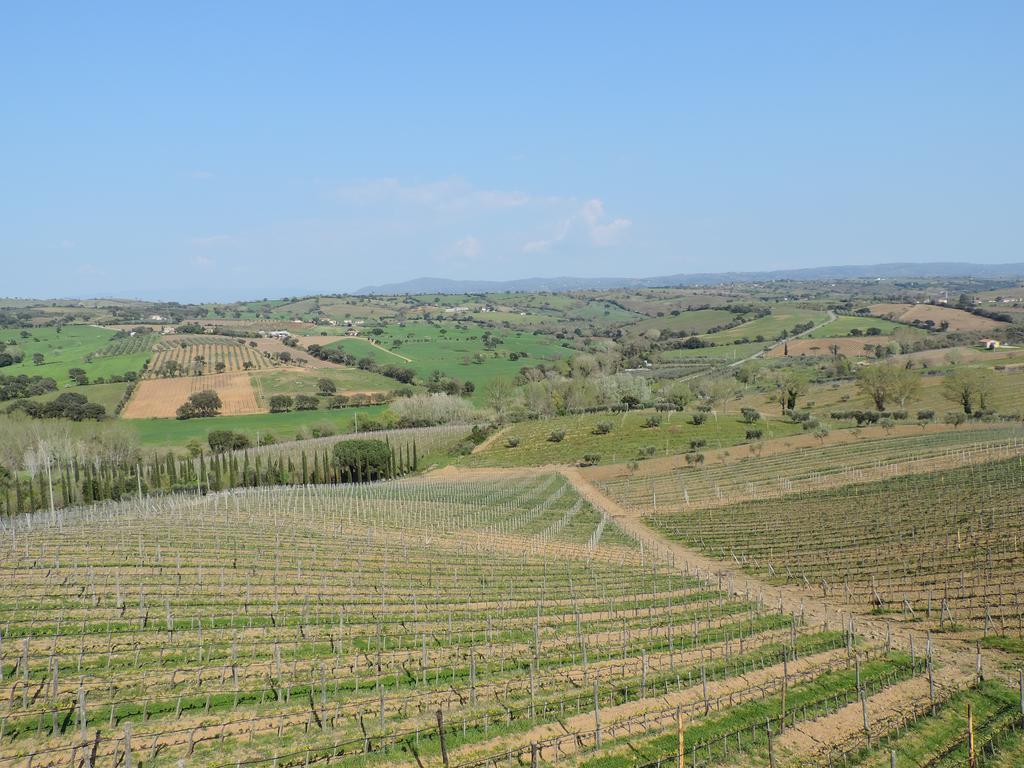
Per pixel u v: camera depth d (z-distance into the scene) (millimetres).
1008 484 86188
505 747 33469
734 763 33281
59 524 81625
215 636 45844
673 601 59281
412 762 31938
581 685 40969
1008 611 52344
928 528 74375
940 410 157125
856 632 51438
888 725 37219
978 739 36219
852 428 144125
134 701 36188
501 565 69812
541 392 188625
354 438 157625
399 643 46375
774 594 62250
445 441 171000
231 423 178125
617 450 144375
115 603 51125
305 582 59688
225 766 29922
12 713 33156
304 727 34375
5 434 137875
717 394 178500
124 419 179250
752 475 116250
